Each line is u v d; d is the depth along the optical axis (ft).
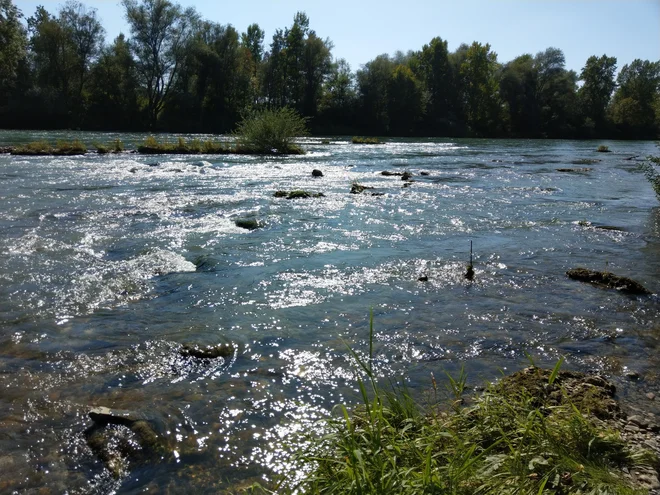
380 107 251.19
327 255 25.63
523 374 13.14
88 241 27.20
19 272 21.84
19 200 38.52
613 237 30.86
